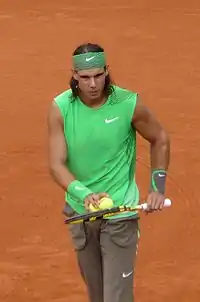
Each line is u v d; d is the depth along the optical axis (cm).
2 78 5484
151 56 6056
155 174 1972
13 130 4312
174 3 7744
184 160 3803
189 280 2680
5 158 3862
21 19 7300
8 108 4759
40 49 6325
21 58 6053
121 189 1970
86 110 1912
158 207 1933
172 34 6706
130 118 1928
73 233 2017
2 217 3197
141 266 2775
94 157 1939
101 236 1981
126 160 1969
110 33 6819
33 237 3020
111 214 1881
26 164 3778
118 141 1931
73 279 2703
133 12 7506
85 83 1855
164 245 2923
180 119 4528
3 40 6600
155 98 4978
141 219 3119
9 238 3014
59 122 1930
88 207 1855
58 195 3397
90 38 6675
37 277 2723
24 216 3203
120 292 2005
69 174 1916
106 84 1912
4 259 2855
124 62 5897
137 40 6556
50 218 3180
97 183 1964
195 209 3216
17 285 2667
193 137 4194
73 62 1870
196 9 7525
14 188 3488
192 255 2850
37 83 5356
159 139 1980
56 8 7700
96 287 2105
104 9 7638
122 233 1959
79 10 7625
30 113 4653
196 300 2552
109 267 1989
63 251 2905
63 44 6475
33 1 7912
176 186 3453
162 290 2616
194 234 3005
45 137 4188
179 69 5666
